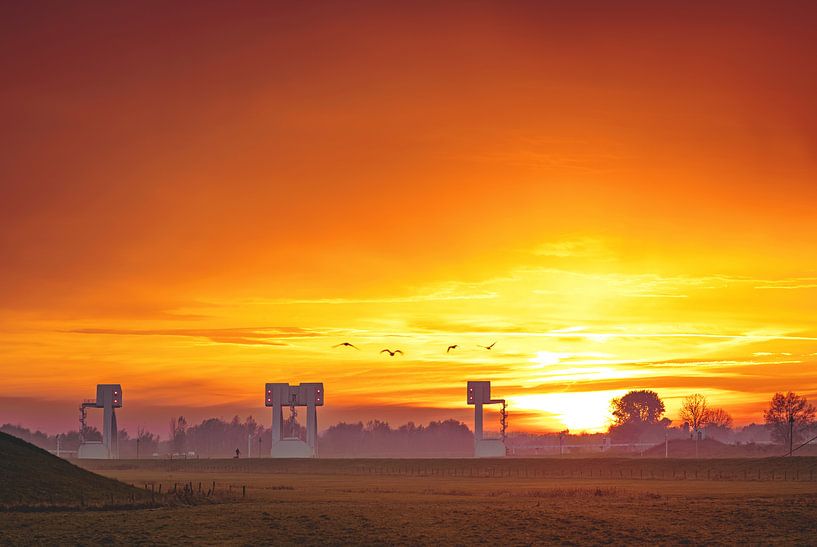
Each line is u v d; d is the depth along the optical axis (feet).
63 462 410.31
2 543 237.86
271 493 421.18
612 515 288.71
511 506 326.03
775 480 546.26
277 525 268.21
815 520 274.36
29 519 285.64
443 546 230.89
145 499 353.92
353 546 232.12
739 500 342.64
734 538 241.55
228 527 264.93
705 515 286.87
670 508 309.22
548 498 370.53
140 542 238.68
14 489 348.18
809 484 488.02
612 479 582.35
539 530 256.73
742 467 631.97
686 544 232.94
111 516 293.23
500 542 236.84
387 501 357.82
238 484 523.70
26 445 419.54
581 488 448.24
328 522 274.36
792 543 232.94
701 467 646.74
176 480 582.35
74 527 266.16
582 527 262.06
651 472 645.51
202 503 348.79
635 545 231.50
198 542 238.27
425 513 298.35
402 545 232.73
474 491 431.43
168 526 267.18
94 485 380.78
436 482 550.77
